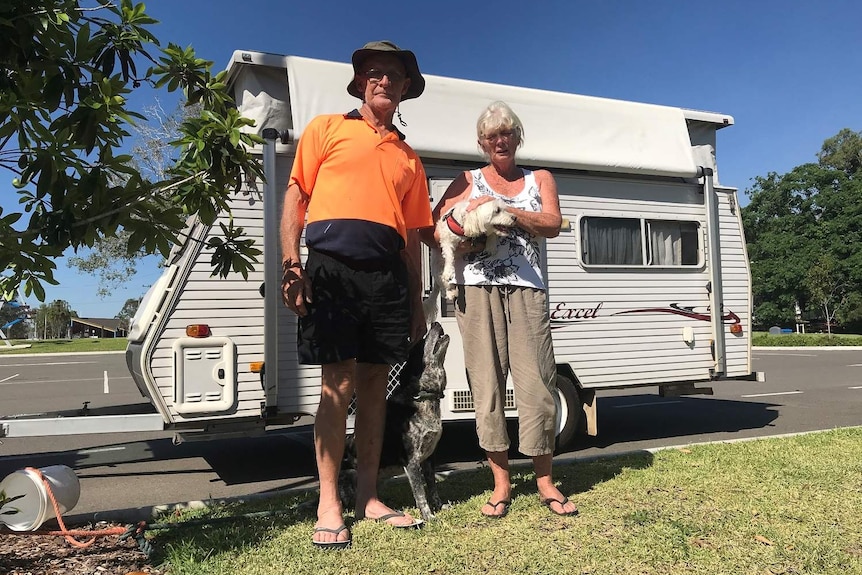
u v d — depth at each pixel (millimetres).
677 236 6566
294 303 2879
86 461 5504
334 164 2973
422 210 3365
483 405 3350
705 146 6812
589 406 6059
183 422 4578
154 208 2607
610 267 6152
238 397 4711
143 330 4742
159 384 4527
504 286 3402
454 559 2703
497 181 3590
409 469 3287
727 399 10109
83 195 2283
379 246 2943
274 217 4770
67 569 2615
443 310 5430
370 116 3139
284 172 4879
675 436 6875
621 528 3094
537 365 3375
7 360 22031
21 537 2984
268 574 2535
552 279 5887
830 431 5820
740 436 6797
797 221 41312
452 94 5504
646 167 6211
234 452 6324
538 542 2906
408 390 3367
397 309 3035
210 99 2662
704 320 6574
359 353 3004
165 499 4590
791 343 27422
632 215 6301
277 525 3162
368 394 3211
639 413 8695
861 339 26984
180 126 2402
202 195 2580
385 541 2900
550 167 5895
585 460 4699
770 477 4031
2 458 6121
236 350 4719
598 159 5992
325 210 2947
